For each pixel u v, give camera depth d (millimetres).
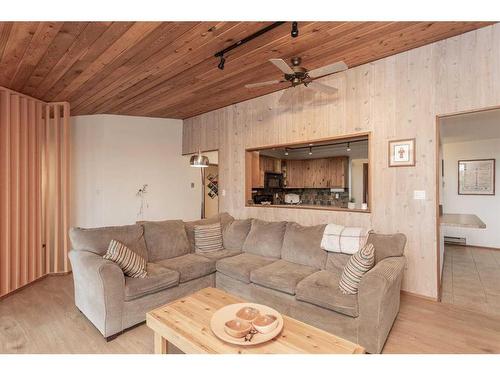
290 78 2916
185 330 1771
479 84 2805
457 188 6137
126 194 5617
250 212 4898
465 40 2867
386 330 2256
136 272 2676
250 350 1569
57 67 3189
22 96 3830
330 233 2984
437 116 3053
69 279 4047
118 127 5562
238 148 5086
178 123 6250
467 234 6000
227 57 3102
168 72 3455
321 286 2430
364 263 2258
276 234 3480
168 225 3629
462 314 2797
